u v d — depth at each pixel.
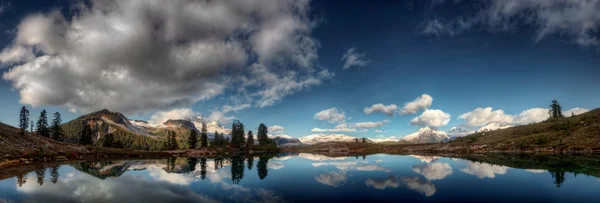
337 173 48.69
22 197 28.50
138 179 41.78
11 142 78.00
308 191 31.89
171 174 48.56
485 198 27.72
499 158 78.06
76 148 101.50
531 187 32.47
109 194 30.28
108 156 104.31
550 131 127.25
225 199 28.16
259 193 30.83
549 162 60.84
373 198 28.14
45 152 82.88
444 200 27.12
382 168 56.62
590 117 127.75
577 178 37.81
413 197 28.44
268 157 112.44
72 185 35.72
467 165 58.91
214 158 104.75
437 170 50.75
